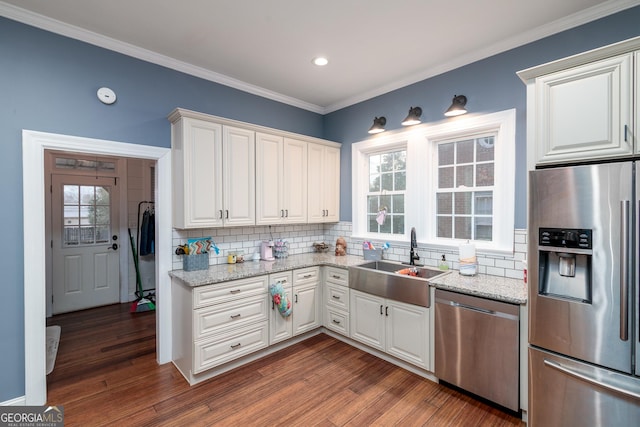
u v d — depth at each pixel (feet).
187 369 8.37
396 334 8.99
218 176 9.39
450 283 7.91
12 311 6.98
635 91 4.98
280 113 12.41
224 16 7.30
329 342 10.84
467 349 7.43
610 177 5.05
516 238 8.37
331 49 8.86
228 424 6.68
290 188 11.39
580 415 5.45
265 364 9.27
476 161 9.58
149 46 8.68
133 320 12.91
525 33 8.02
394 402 7.44
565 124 5.66
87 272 14.37
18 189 7.04
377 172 12.42
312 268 11.04
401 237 11.36
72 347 10.39
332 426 6.63
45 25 7.33
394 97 11.27
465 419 6.81
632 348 4.92
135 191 15.62
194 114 8.82
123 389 7.94
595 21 7.14
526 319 6.50
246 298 9.13
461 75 9.44
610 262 5.06
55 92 7.51
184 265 9.52
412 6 6.95
